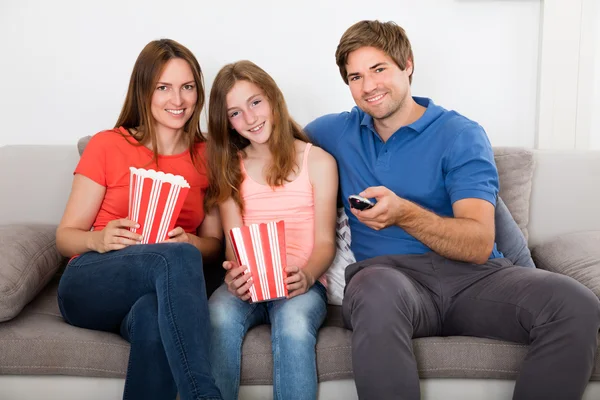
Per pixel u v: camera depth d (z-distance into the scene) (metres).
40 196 2.06
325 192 1.82
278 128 1.82
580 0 2.20
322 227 1.81
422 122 1.74
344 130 1.88
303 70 2.32
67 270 1.66
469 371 1.53
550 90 2.25
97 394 1.58
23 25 2.32
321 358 1.56
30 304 1.81
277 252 1.59
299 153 1.86
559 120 2.26
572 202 2.03
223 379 1.53
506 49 2.28
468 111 2.31
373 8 2.28
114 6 2.30
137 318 1.47
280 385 1.50
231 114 1.80
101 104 2.35
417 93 2.31
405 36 1.75
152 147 1.83
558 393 1.40
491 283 1.60
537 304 1.48
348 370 1.55
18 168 2.07
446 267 1.65
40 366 1.57
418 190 1.72
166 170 1.83
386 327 1.44
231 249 1.84
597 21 2.23
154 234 1.58
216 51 2.31
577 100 2.25
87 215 1.76
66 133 2.38
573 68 2.23
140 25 2.31
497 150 2.00
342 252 1.86
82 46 2.32
